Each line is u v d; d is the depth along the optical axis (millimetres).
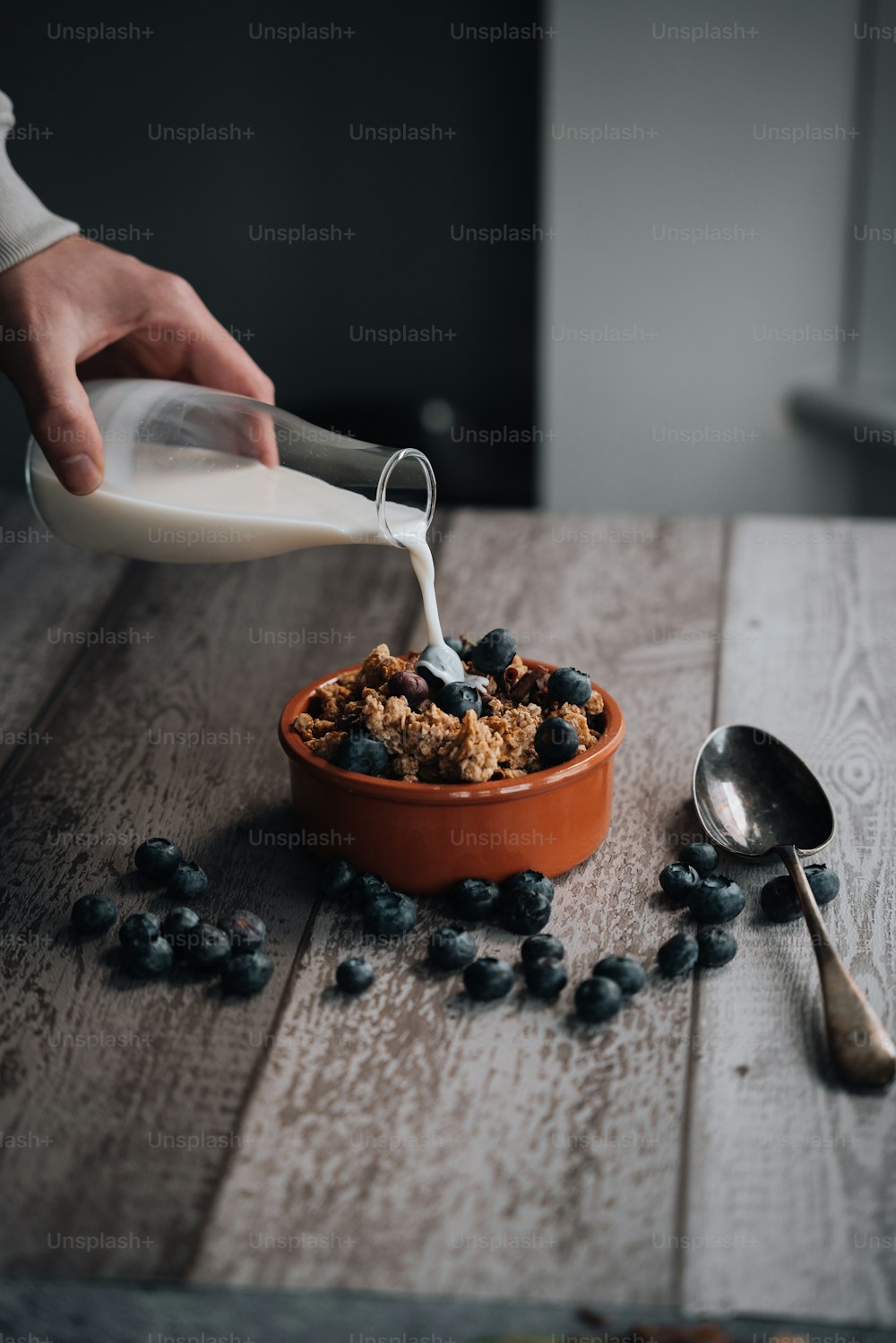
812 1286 506
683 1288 505
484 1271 511
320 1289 506
